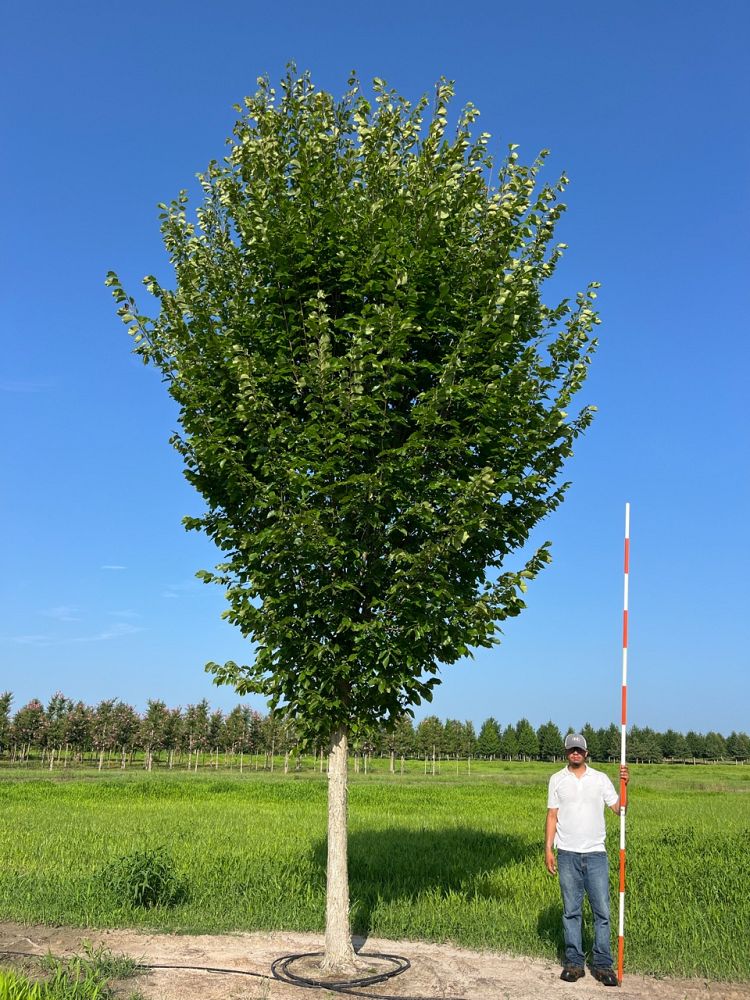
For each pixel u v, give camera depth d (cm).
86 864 1259
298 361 806
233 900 1000
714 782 5719
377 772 7131
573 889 730
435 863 1275
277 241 790
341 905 744
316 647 725
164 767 7406
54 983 602
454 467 781
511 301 788
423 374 816
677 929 859
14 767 6328
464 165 853
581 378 812
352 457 743
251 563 783
